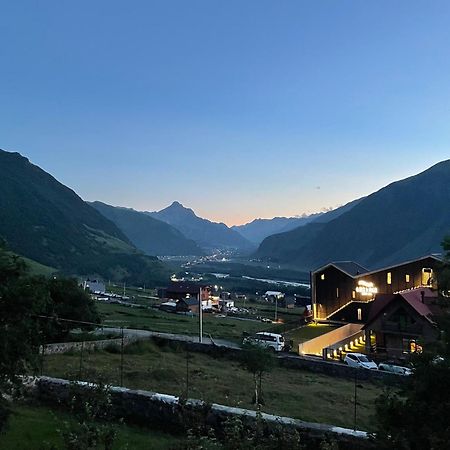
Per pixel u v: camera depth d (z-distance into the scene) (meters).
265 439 12.20
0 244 12.84
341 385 27.97
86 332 39.91
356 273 66.94
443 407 9.66
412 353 10.91
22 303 12.01
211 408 15.05
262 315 107.12
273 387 25.27
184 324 74.94
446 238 11.55
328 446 12.19
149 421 15.78
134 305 106.88
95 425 11.64
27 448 12.70
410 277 61.41
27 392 16.97
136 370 25.22
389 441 10.13
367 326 43.81
